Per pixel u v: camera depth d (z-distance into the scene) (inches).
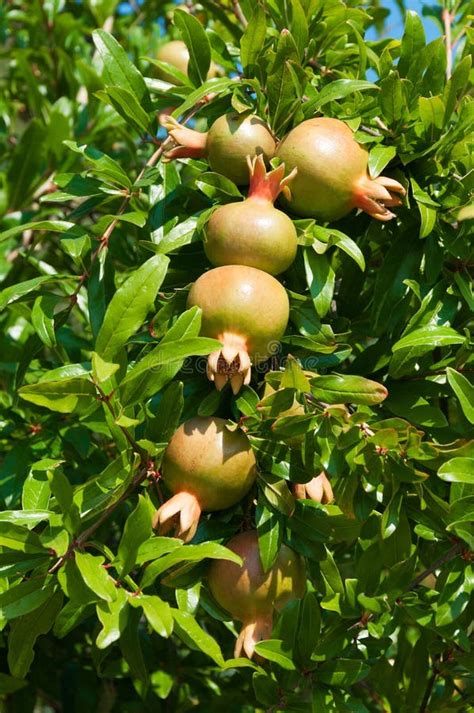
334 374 37.2
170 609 34.9
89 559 34.6
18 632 36.4
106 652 38.5
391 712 42.5
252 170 37.7
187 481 36.1
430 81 41.8
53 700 53.0
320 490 37.9
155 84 44.0
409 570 37.9
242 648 36.6
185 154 40.2
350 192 38.5
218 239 37.0
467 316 41.4
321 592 38.3
